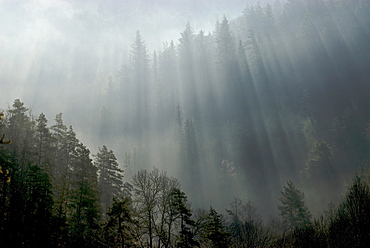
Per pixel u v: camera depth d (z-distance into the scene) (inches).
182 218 970.1
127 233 988.6
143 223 1023.6
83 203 973.8
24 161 1205.7
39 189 764.0
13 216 585.9
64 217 839.7
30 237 617.3
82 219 971.9
